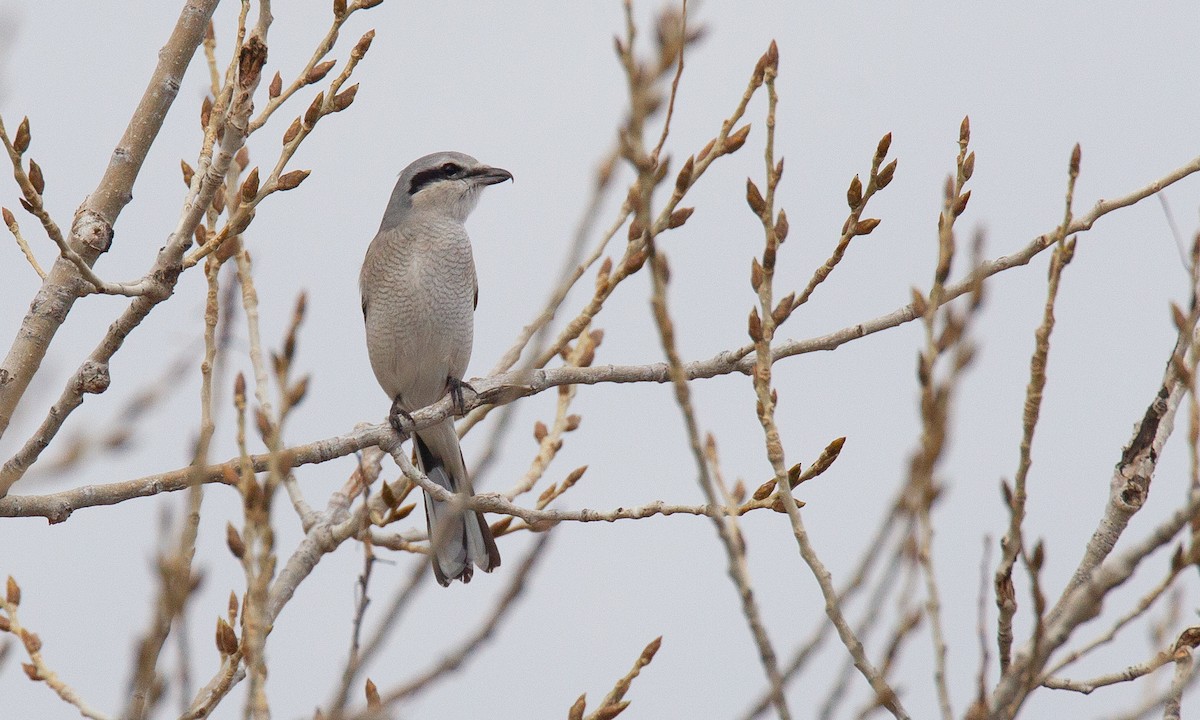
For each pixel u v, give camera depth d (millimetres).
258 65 9086
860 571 5977
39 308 9422
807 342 10383
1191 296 7242
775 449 6938
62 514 9281
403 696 5227
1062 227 6258
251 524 6398
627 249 10297
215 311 9258
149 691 5688
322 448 10391
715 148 9578
